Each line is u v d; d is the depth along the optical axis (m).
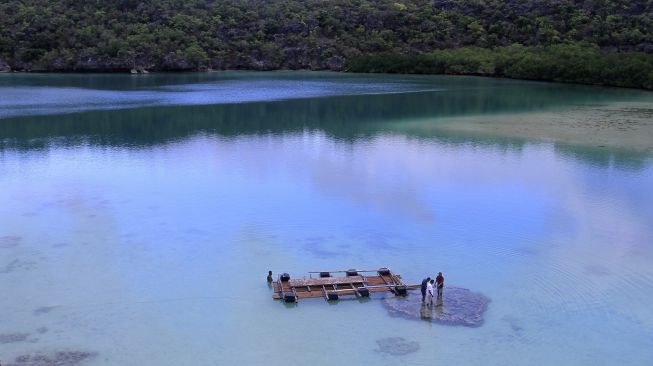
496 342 20.22
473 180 39.25
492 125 59.75
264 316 21.73
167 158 44.88
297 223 31.16
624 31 115.69
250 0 154.50
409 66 126.69
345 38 138.38
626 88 96.81
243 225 30.84
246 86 99.12
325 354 19.48
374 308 22.23
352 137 53.53
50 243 28.38
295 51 137.12
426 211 33.22
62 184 37.84
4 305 22.44
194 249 27.77
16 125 57.88
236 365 18.91
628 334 20.84
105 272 25.34
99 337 20.39
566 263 26.42
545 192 36.72
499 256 27.17
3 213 32.34
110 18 131.88
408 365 18.92
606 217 32.38
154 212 32.72
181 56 127.75
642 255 27.39
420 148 48.81
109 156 45.44
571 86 100.50
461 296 23.27
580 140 51.94
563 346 20.08
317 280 23.88
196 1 145.12
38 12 128.25
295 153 46.84
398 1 152.75
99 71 124.88
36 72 123.06
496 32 130.75
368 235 29.61
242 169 41.72
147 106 72.06
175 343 20.08
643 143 50.72
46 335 20.42
